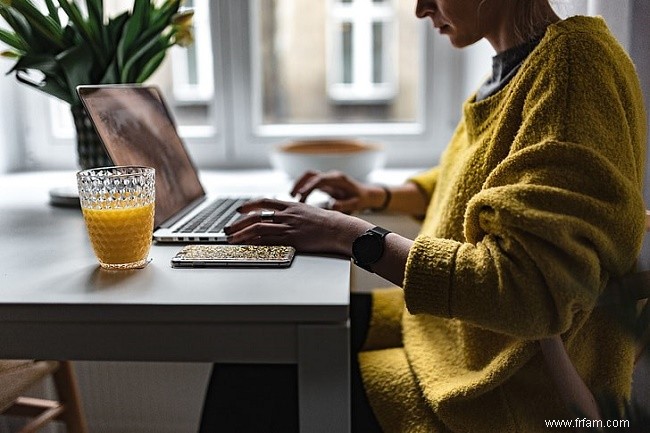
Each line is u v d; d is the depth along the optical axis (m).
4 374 1.14
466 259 0.76
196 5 1.84
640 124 0.83
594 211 0.73
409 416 0.88
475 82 1.65
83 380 1.63
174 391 1.63
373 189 1.29
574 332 0.81
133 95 1.19
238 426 0.95
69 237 1.01
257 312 0.71
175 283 0.77
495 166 0.86
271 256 0.84
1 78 1.71
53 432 1.61
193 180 1.29
